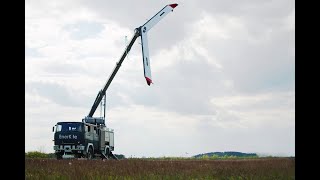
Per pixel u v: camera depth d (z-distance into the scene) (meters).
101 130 36.44
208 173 13.12
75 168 13.67
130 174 12.22
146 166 16.89
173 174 12.62
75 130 32.62
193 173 13.09
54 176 11.12
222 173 13.05
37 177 10.93
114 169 14.40
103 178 10.88
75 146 32.41
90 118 36.47
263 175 12.02
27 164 15.65
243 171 13.55
